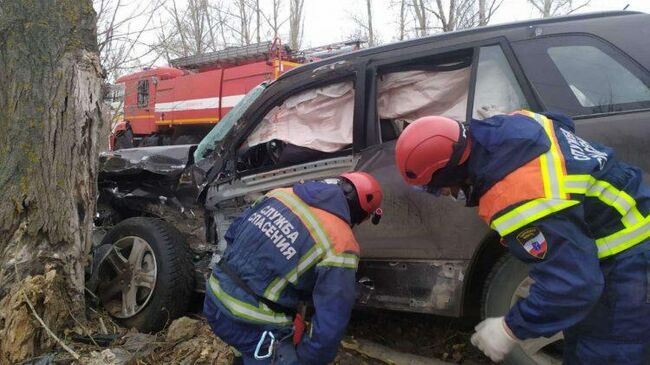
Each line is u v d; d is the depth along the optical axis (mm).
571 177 1573
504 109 2531
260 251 2104
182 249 3545
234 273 2152
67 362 2906
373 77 2922
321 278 2002
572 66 2438
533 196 1548
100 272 3730
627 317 1646
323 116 3137
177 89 10922
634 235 1662
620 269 1649
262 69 9617
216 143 3668
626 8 2609
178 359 2992
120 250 3770
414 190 2672
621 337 1664
